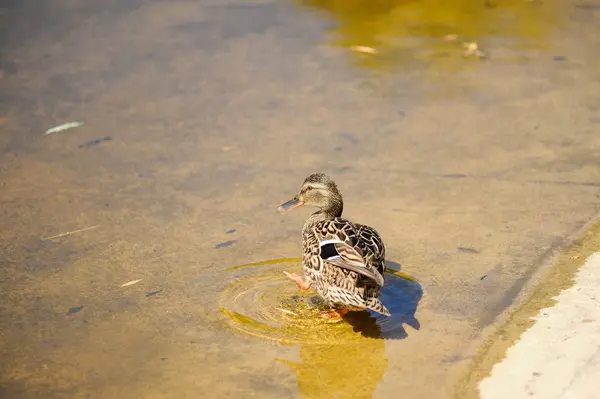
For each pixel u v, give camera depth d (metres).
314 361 7.86
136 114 14.38
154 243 10.23
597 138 12.95
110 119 14.19
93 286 9.25
